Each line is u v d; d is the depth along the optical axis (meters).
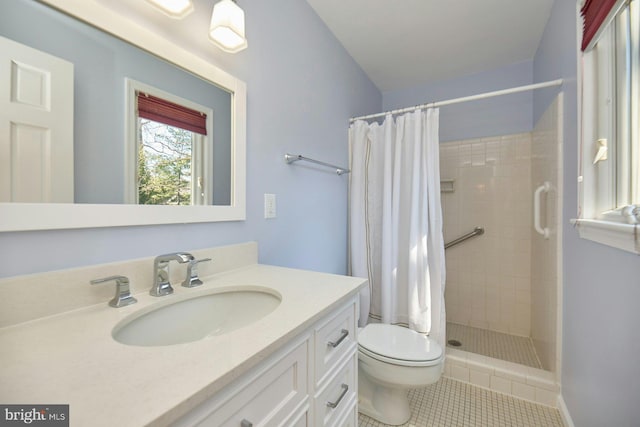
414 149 1.85
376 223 2.07
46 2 0.64
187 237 0.97
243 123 1.16
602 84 1.12
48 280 0.64
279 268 1.15
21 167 0.61
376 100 2.73
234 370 0.46
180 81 0.94
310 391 0.71
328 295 0.83
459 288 2.55
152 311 0.75
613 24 1.04
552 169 1.66
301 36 1.58
